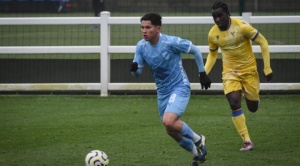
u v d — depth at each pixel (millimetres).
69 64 46281
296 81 44750
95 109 39188
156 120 35469
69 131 32750
